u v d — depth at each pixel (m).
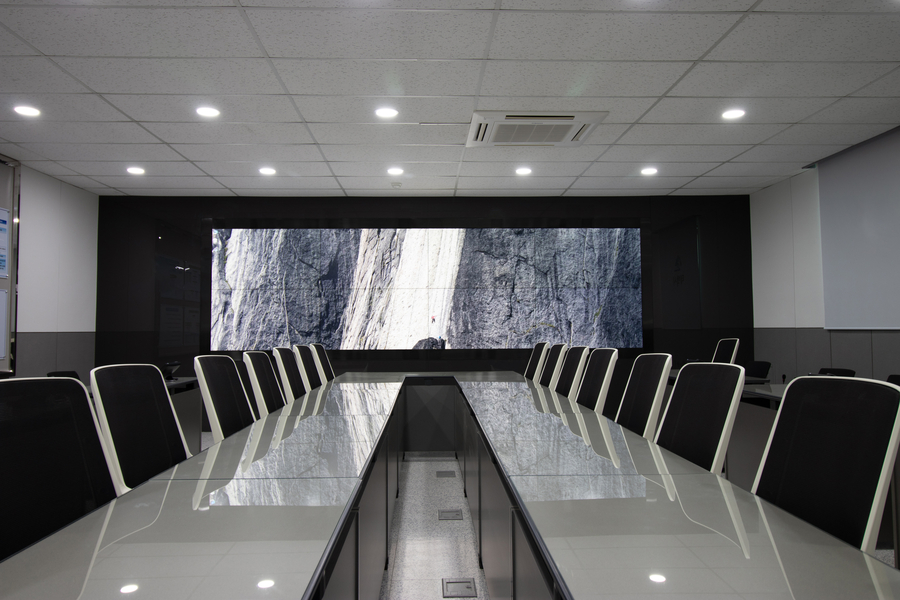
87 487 1.37
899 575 0.83
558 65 2.86
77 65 2.80
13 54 2.68
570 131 3.79
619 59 2.79
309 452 1.71
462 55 2.75
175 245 5.83
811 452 1.21
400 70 2.90
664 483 1.34
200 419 4.38
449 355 6.05
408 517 3.04
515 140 3.98
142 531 1.02
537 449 1.75
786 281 5.39
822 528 1.12
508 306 6.14
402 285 6.14
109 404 1.64
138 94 3.17
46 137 3.90
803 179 5.10
